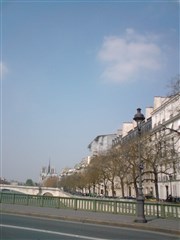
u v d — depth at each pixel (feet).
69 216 75.72
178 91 106.93
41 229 55.47
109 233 54.29
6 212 86.53
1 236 46.37
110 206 86.58
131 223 66.03
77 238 46.85
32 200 103.04
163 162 159.12
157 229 60.64
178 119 209.15
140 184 71.15
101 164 230.48
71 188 480.64
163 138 174.19
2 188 321.73
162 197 246.88
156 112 258.37
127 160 176.76
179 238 51.88
